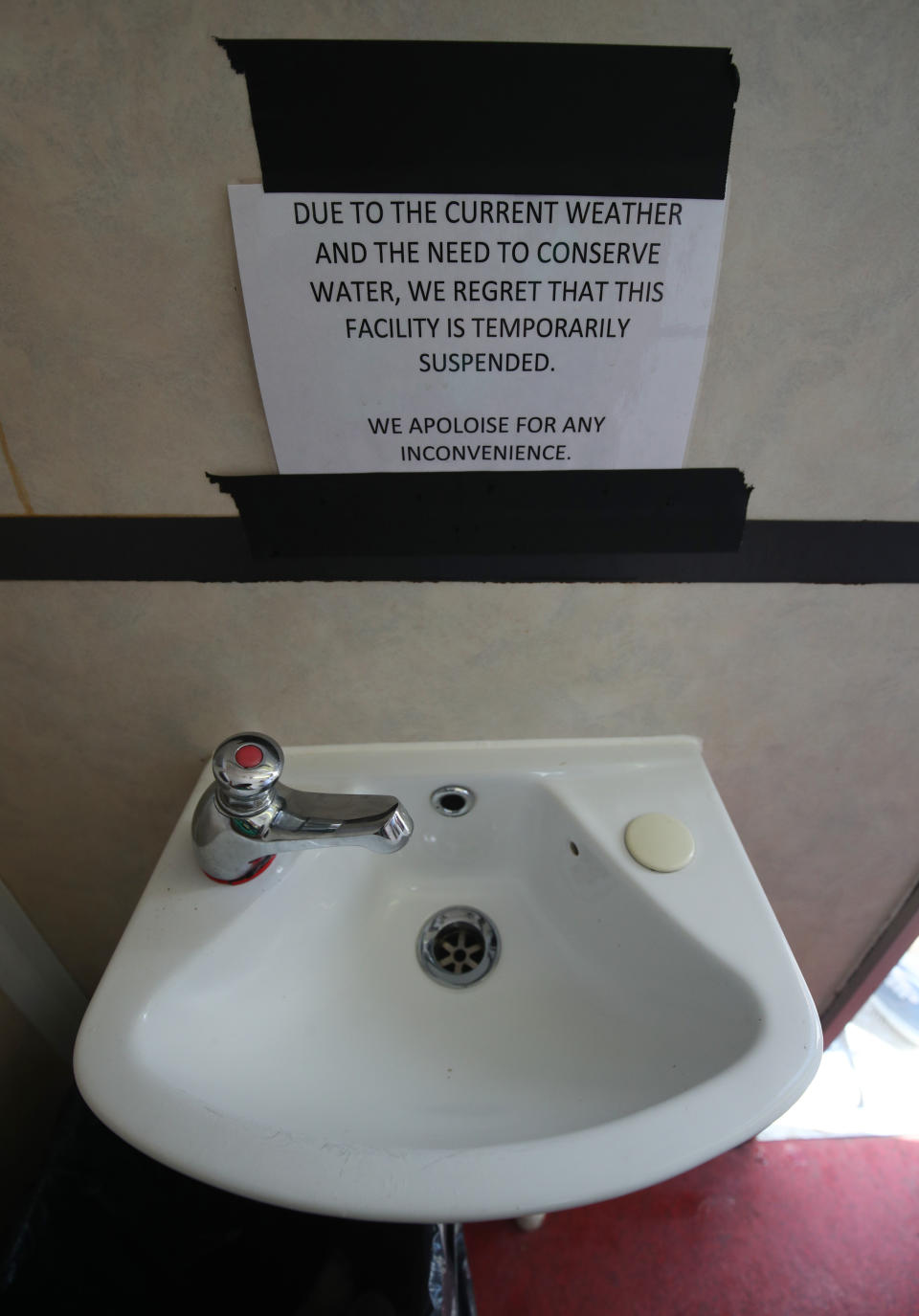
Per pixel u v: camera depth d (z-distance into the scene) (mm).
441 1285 662
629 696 589
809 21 330
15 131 337
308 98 336
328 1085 484
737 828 715
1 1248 738
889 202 376
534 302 397
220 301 386
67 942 799
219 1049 466
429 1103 482
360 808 449
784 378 431
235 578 496
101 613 509
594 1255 975
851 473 472
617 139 354
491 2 321
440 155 353
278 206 361
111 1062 404
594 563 503
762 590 525
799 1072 397
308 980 549
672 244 383
